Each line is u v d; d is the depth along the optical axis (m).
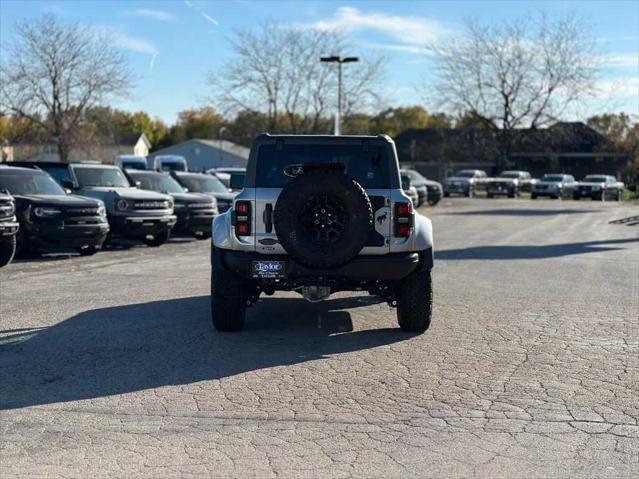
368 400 6.41
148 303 10.99
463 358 7.80
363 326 9.45
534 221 31.44
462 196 60.56
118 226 19.22
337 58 39.69
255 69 47.41
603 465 5.04
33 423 5.82
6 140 51.06
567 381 6.97
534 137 65.31
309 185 7.89
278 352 8.05
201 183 24.78
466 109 65.12
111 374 7.19
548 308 10.70
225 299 8.70
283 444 5.41
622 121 72.81
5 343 8.42
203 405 6.27
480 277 13.93
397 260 8.30
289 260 8.27
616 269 15.34
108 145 58.38
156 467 4.98
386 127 92.19
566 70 63.41
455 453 5.24
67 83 49.12
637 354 7.99
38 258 17.27
